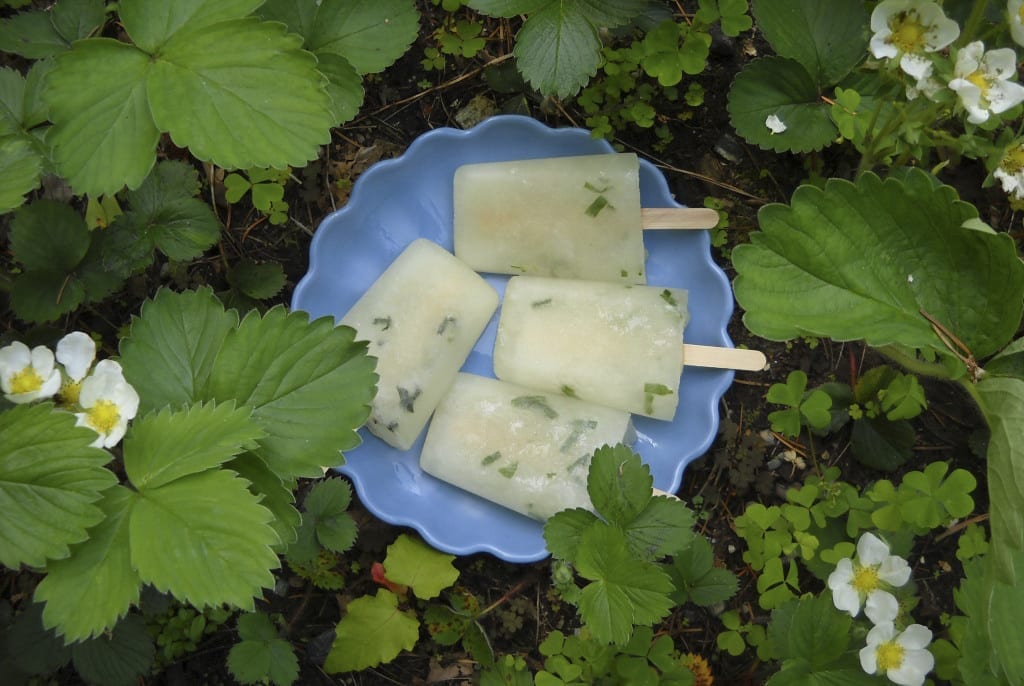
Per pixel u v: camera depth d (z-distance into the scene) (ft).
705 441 2.07
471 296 2.12
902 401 2.04
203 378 1.73
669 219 2.12
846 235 1.82
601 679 2.03
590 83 2.17
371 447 2.13
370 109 2.20
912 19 1.82
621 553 1.82
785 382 2.17
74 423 1.63
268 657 2.02
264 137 1.75
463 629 2.11
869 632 1.88
